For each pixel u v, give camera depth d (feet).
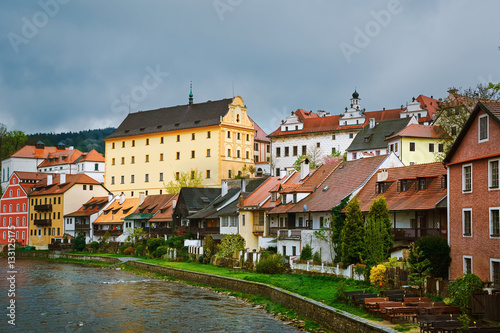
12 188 512.22
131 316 161.79
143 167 490.49
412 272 152.76
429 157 356.18
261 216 278.26
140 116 512.22
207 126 447.42
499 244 136.26
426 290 146.10
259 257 234.17
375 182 226.17
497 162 138.82
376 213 185.78
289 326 145.07
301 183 273.54
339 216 210.79
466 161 150.20
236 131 455.63
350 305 142.41
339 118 469.57
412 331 112.88
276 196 273.33
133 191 495.82
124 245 373.81
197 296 200.03
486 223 141.49
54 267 331.16
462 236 151.74
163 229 363.15
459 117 307.37
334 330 132.36
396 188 209.67
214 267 262.26
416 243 160.04
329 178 258.16
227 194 339.98
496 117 138.92
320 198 241.96
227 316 160.35
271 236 258.16
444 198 178.19
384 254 177.58
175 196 396.57
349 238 185.68
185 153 462.60
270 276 209.26
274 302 176.14
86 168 623.77
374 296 140.67
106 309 173.58
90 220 428.97
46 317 161.27
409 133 354.74
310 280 190.29
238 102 459.32
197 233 327.88
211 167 444.96
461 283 124.06
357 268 177.58
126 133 504.84
